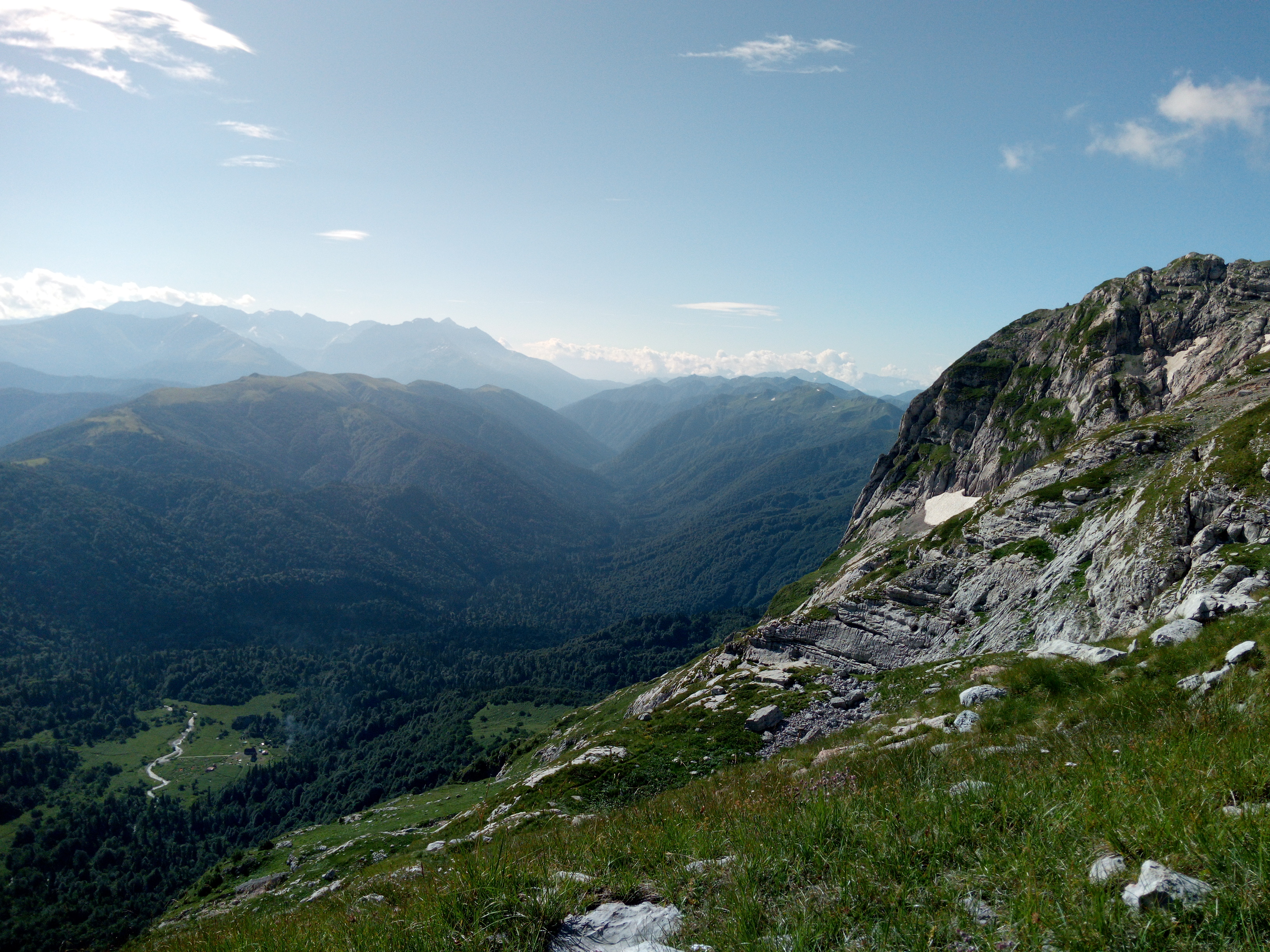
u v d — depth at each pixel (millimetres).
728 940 6883
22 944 134250
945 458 150000
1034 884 6598
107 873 172375
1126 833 7152
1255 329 103312
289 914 13328
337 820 107562
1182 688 16172
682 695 68625
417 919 8539
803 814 9398
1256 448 48250
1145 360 119625
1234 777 8078
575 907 8258
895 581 72125
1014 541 69750
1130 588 48438
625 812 14789
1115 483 69062
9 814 196625
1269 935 5262
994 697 22109
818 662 66438
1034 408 133875
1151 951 5410
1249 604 21750
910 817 8719
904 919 6613
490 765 127625
